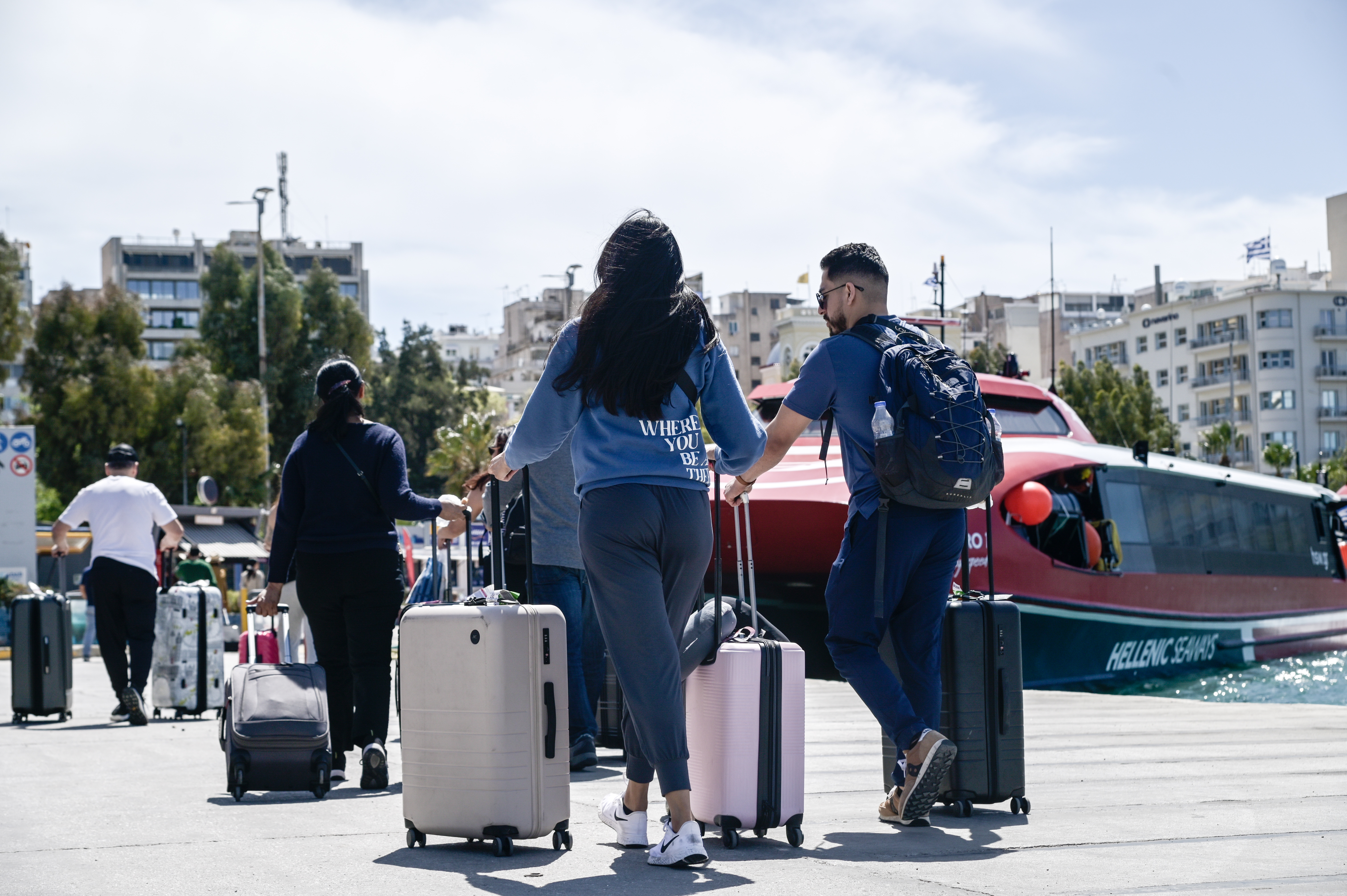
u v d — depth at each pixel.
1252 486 18.28
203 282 62.22
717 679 3.76
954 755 3.90
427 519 5.36
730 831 3.71
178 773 5.81
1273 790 4.93
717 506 3.77
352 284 133.25
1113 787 5.07
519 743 3.57
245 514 44.03
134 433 55.03
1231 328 103.94
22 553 25.17
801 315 95.12
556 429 3.55
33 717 9.43
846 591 4.15
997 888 3.04
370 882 3.16
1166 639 16.12
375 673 5.33
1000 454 4.15
